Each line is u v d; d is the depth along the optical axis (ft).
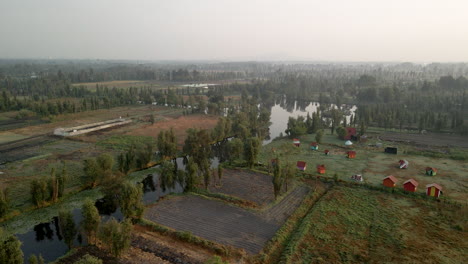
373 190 208.95
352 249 139.03
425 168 254.27
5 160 265.13
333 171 248.32
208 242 145.79
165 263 131.85
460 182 220.43
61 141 332.80
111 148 308.40
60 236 159.43
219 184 223.10
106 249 141.49
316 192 206.90
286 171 212.43
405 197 196.75
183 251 140.97
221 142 369.30
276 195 193.98
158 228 158.20
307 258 132.67
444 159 279.49
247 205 187.42
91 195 203.00
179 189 222.69
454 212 173.58
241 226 163.63
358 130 394.73
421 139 361.51
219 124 367.04
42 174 232.94
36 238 156.35
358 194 201.98
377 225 160.56
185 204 189.47
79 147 310.45
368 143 344.49
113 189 184.96
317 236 150.10
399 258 131.44
